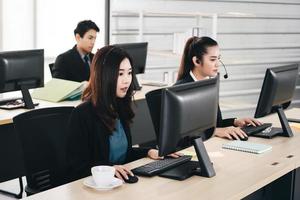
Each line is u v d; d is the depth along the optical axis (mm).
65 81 4238
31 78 3844
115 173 2301
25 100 3791
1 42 5223
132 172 2367
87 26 4789
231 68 6758
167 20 6277
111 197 2064
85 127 2508
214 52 3035
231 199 2105
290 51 7199
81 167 2480
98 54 2473
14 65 3689
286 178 2916
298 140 3131
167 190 2168
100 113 2502
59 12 5629
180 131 2262
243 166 2545
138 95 4453
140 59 4570
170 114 2215
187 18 6414
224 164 2574
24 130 2553
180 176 2311
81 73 4812
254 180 2326
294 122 3697
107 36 6020
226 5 6637
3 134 3709
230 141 3027
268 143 3031
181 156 2650
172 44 6133
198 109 2352
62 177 2695
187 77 3111
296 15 7164
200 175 2381
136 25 6141
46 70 5613
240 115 6477
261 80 6898
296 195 2957
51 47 5633
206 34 5766
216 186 2234
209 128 2498
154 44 6234
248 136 3172
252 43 6906
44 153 2637
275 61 6887
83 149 2498
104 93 2467
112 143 2600
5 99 4105
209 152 2789
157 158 2654
